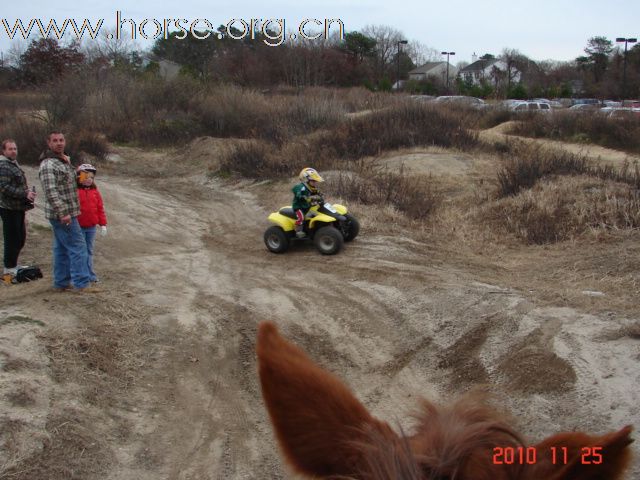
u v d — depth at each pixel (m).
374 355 6.35
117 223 11.97
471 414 1.24
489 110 29.44
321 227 10.10
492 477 1.05
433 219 11.61
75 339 5.82
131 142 23.77
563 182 12.23
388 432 1.23
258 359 1.35
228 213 13.75
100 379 5.38
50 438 4.34
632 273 7.68
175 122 24.67
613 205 10.30
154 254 10.15
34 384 4.91
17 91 33.94
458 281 8.03
